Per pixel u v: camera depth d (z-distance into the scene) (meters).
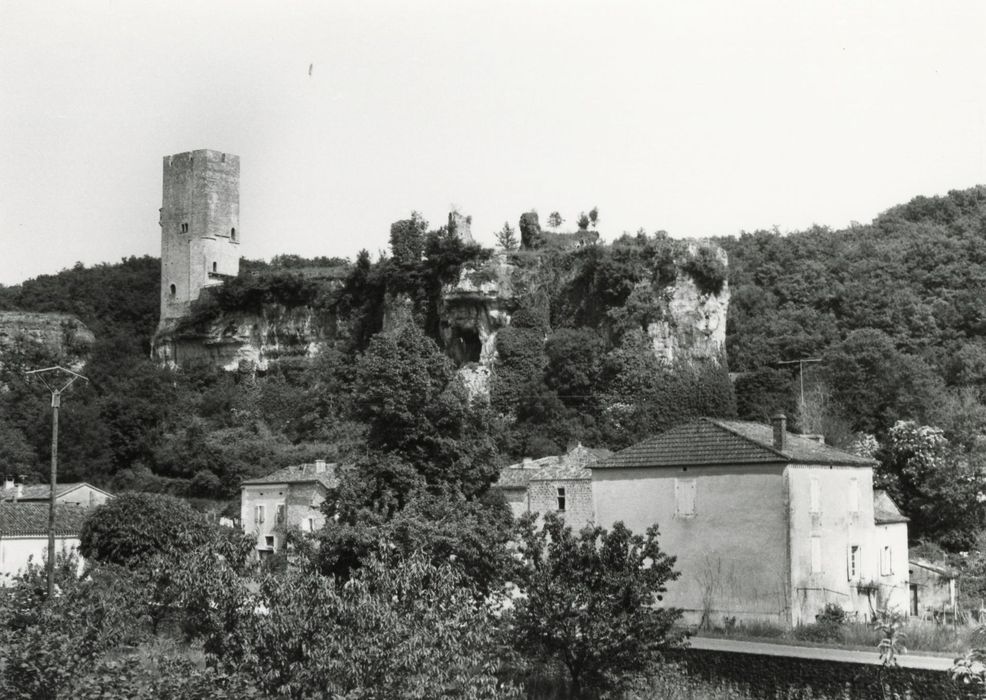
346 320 120.00
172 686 21.56
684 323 101.00
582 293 105.69
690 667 33.16
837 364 89.19
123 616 28.78
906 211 135.88
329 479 71.69
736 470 46.97
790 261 119.44
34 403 112.31
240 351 123.06
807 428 78.75
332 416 107.81
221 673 22.12
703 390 94.69
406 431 44.03
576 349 100.25
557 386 100.31
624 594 31.59
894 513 54.72
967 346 96.75
